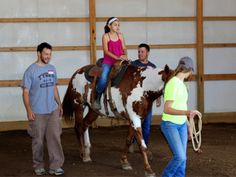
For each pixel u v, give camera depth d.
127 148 6.38
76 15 10.21
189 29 10.60
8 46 10.03
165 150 7.75
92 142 8.62
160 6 10.46
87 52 10.31
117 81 6.14
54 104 5.97
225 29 10.70
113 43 6.34
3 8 9.96
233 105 10.84
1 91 10.04
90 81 6.70
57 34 10.17
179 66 4.78
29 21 10.04
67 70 10.26
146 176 5.84
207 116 10.69
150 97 5.95
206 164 6.69
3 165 6.88
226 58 10.75
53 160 6.09
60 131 6.09
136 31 10.41
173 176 4.92
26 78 5.82
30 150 8.05
